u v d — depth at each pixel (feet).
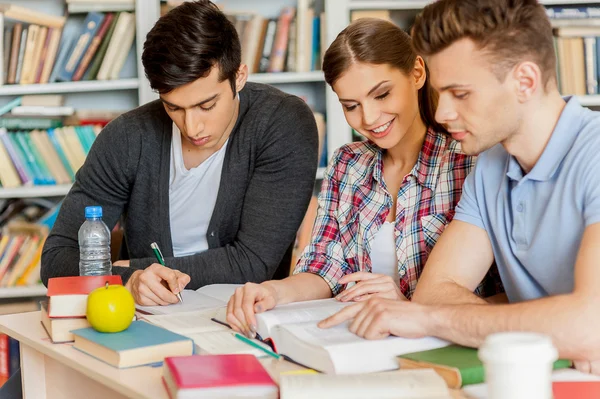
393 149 5.71
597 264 3.68
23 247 10.92
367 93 5.20
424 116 5.56
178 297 5.56
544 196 4.26
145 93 10.93
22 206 11.01
